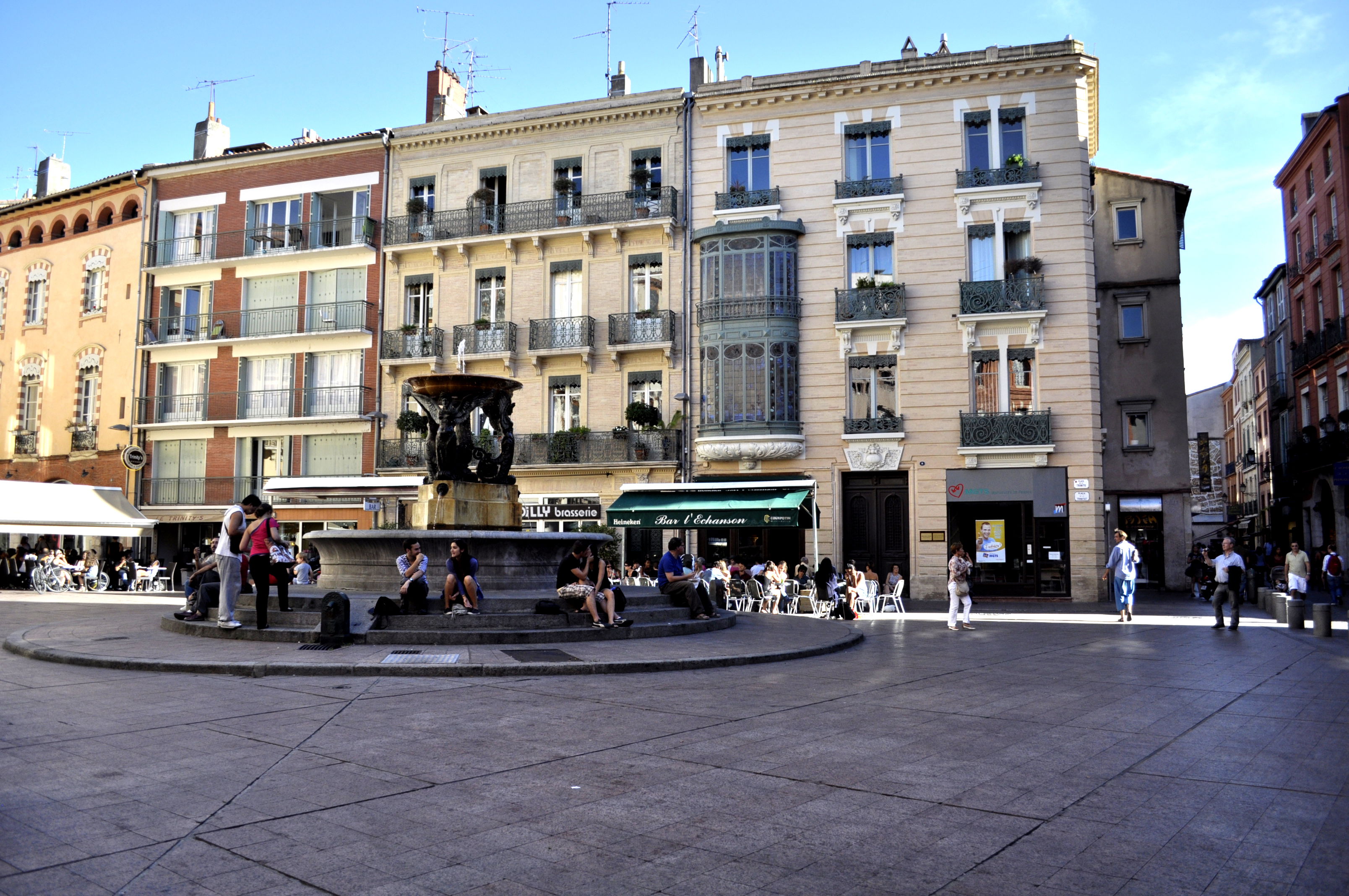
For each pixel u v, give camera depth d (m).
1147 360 30.75
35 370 39.69
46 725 7.27
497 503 17.66
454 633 12.14
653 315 31.08
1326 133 34.94
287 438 34.91
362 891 4.04
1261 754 6.73
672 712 8.27
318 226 35.38
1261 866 4.45
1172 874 4.34
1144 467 30.53
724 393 29.80
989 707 8.67
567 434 31.19
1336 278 34.66
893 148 29.83
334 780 5.80
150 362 36.88
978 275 29.06
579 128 32.56
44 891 3.97
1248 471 56.81
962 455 28.27
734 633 14.95
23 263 40.84
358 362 34.34
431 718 7.82
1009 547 28.03
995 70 28.97
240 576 13.09
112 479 37.06
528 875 4.26
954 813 5.27
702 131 31.38
